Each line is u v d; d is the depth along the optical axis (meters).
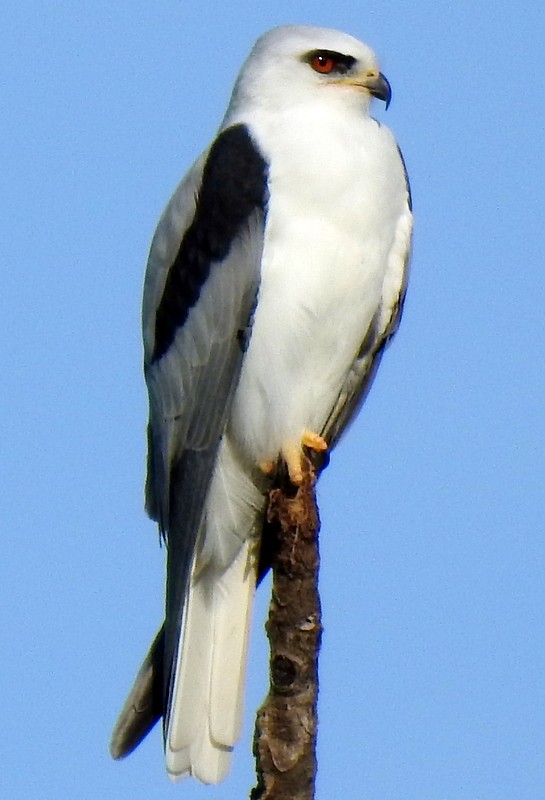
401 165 10.16
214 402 9.91
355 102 10.15
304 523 8.81
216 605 10.00
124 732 9.43
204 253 9.88
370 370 10.53
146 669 9.61
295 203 9.61
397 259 10.11
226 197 9.78
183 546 9.90
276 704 8.34
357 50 10.21
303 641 8.55
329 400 10.20
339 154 9.70
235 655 9.84
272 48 10.30
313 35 10.26
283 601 8.66
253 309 9.66
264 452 9.95
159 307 10.24
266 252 9.62
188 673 9.63
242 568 10.08
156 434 10.31
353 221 9.63
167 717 9.42
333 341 9.83
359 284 9.77
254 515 10.10
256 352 9.72
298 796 8.08
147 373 10.45
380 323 10.25
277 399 9.80
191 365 9.99
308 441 9.98
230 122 10.28
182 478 10.02
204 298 9.88
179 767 9.37
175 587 9.80
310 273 9.57
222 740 9.48
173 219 10.20
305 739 8.20
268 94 10.19
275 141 9.80
